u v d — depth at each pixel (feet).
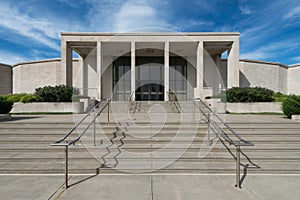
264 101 41.14
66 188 12.50
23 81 71.15
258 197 11.42
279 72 72.38
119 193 11.91
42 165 15.67
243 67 66.54
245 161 16.42
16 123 23.58
